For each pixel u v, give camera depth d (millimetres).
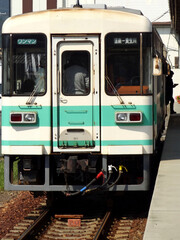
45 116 34812
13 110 35000
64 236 31531
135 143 34625
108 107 34656
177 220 26781
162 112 56438
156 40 40812
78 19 34719
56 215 35719
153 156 37969
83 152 34656
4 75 35250
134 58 34812
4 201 42938
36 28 35000
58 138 34844
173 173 37875
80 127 34750
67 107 34844
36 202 40906
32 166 35500
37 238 31172
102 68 34719
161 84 52250
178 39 145250
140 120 34500
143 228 32688
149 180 35031
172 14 91938
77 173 35219
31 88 35062
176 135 60250
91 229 32406
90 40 34781
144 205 39656
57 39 34875
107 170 34969
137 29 34719
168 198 31125
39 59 35031
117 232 32156
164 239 23750
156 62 34531
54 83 34844
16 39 35125
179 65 145125
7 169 35250
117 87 34750
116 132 34625
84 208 38469
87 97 34750
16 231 32031
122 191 37219
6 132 35094
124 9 38250
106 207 38562
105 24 34688
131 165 36125
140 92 34719
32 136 34812
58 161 34844
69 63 34969
